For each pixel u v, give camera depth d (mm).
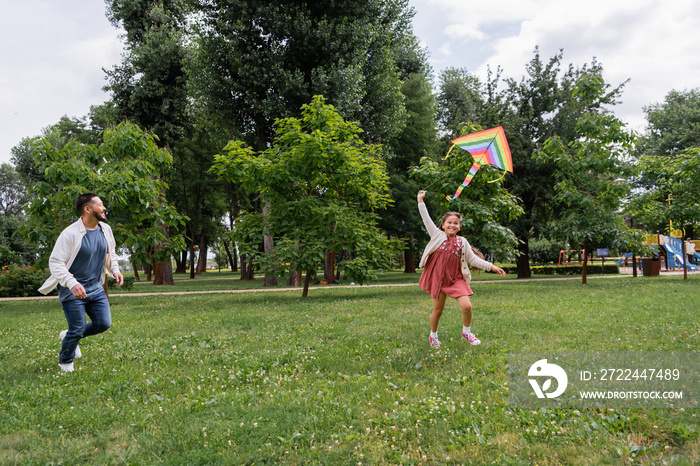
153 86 24844
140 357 5418
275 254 13094
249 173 13141
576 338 5621
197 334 7117
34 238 12336
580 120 17406
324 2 20188
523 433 2834
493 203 15242
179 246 12875
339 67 19406
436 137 33969
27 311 12148
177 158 34219
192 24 21062
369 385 3898
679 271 28828
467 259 5500
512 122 23531
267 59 19750
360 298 13203
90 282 5008
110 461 2615
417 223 29734
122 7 25859
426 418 3092
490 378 4000
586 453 2535
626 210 19438
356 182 13914
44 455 2684
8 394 3912
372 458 2557
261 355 5223
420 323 7445
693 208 17578
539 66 24688
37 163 12109
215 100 21000
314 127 13883
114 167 12227
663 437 2725
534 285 17391
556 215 25531
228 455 2635
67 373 4645
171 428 3057
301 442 2812
